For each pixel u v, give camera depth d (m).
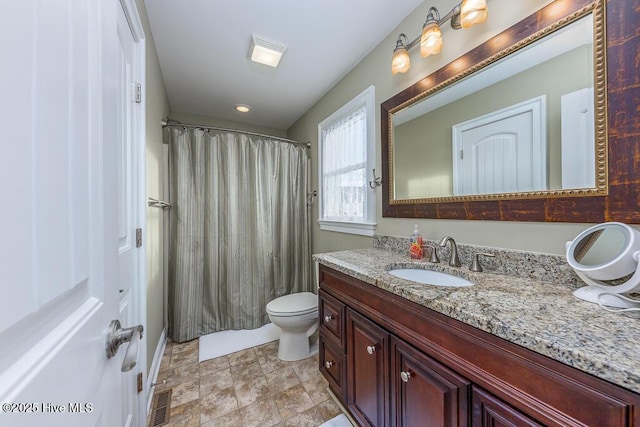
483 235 1.10
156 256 1.73
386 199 1.60
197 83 2.11
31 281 0.30
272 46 1.64
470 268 1.07
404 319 0.89
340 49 1.70
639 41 0.70
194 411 1.32
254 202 2.38
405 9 1.38
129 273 1.09
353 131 1.94
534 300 0.72
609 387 0.44
